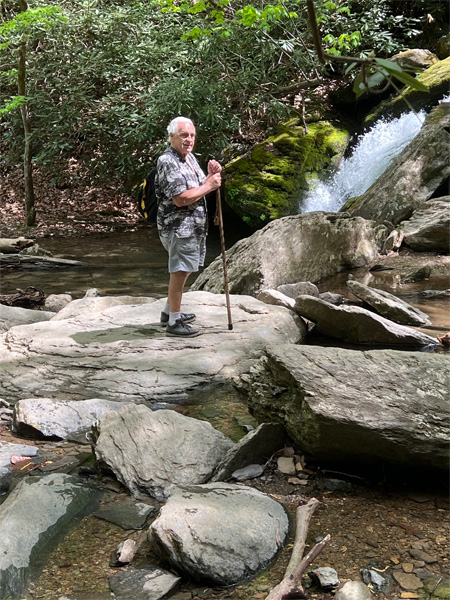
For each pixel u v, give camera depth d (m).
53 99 13.83
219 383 4.47
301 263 7.62
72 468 3.34
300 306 5.57
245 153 12.45
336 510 2.88
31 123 13.95
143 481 3.10
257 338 5.11
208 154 12.57
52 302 6.83
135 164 13.40
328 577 2.35
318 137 12.16
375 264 8.39
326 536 2.50
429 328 5.73
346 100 13.22
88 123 13.02
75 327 5.32
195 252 4.98
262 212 11.26
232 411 4.03
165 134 12.38
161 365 4.59
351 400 3.08
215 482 3.06
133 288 7.69
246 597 2.32
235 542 2.49
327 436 3.04
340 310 5.35
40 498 2.89
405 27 14.12
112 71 12.93
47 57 13.31
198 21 11.94
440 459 2.95
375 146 12.03
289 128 12.53
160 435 3.33
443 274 7.68
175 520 2.53
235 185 11.55
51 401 3.96
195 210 4.95
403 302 6.22
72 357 4.73
